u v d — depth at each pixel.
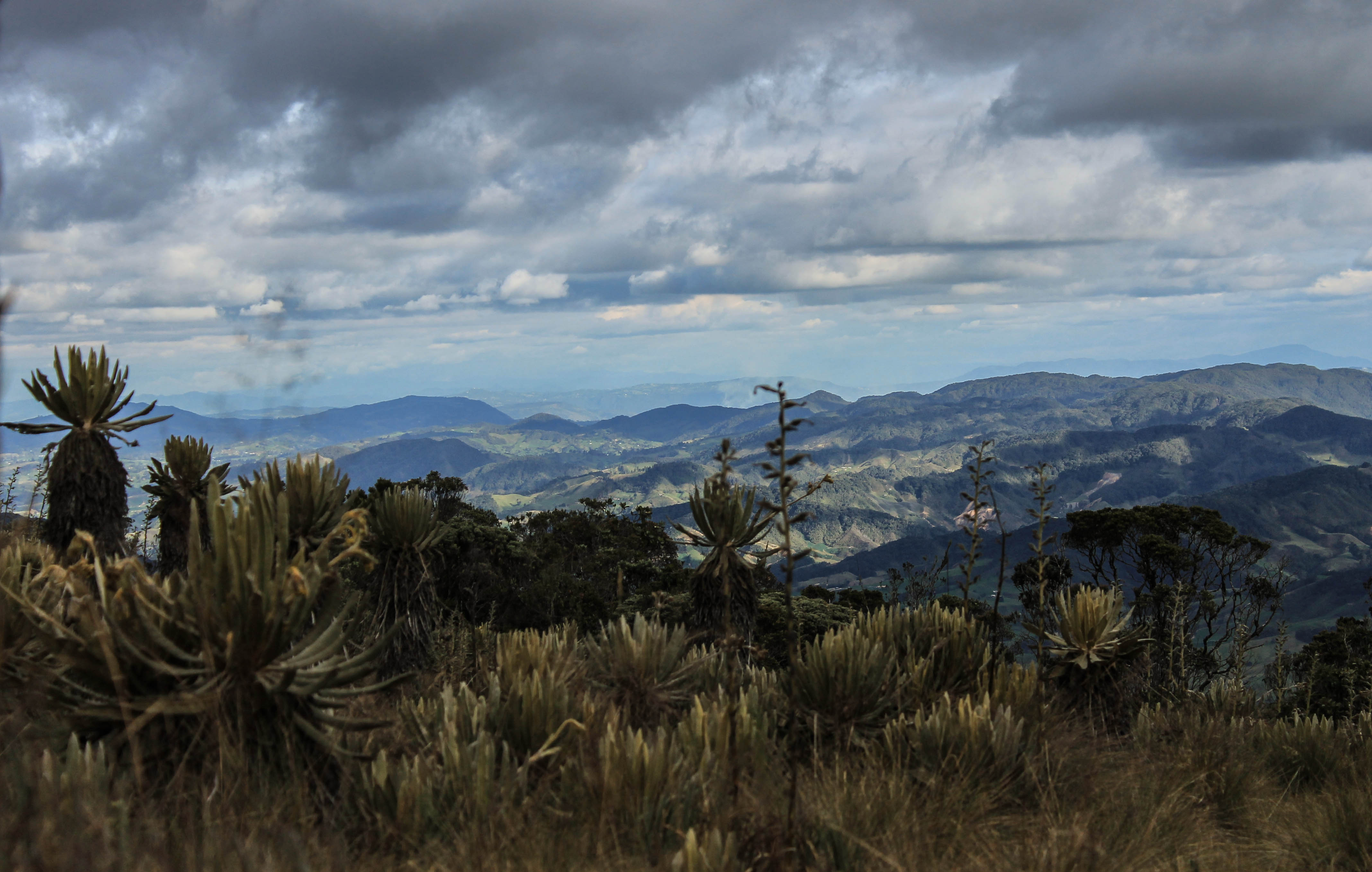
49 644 3.04
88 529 6.17
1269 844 4.27
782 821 3.34
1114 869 3.40
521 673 5.05
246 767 2.97
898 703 5.40
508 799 3.29
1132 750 5.97
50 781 2.50
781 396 3.37
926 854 3.44
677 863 2.91
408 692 5.82
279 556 3.43
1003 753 4.47
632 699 5.51
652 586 20.73
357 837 3.07
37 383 6.23
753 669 6.16
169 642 3.11
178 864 2.28
